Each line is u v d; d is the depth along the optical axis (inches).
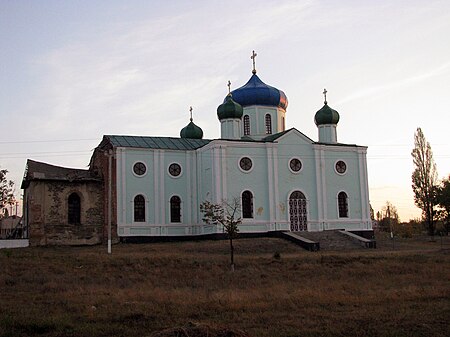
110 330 658.2
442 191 2679.6
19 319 714.8
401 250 1931.6
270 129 2486.5
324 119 2475.4
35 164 2347.4
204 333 539.5
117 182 2158.0
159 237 2197.3
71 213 2154.3
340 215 2365.9
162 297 905.5
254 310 784.9
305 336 617.0
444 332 630.5
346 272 1315.2
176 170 2294.5
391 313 748.6
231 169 2171.5
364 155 2447.1
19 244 2064.5
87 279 1190.3
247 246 1894.7
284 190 2249.0
